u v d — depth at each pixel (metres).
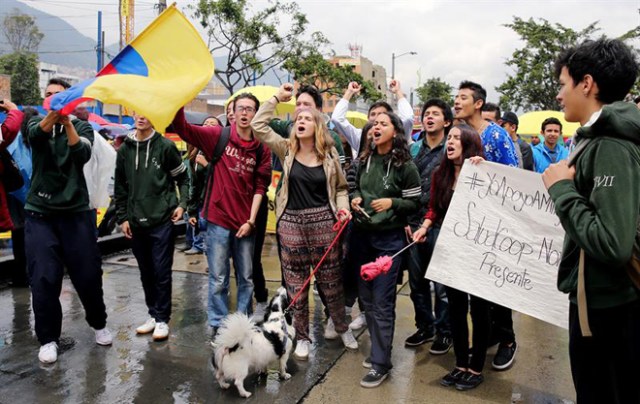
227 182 4.45
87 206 4.17
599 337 2.18
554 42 23.48
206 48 3.69
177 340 4.57
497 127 4.37
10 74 38.59
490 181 3.70
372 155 4.18
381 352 3.85
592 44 2.19
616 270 2.11
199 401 3.54
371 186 4.05
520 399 3.66
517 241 3.57
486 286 3.61
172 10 3.74
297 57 21.19
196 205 5.74
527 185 3.60
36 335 4.20
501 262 3.60
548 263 3.47
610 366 2.20
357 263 4.14
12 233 5.95
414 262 4.39
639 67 2.17
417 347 4.58
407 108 5.40
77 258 4.14
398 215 3.93
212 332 4.73
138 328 4.69
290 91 4.12
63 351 4.28
